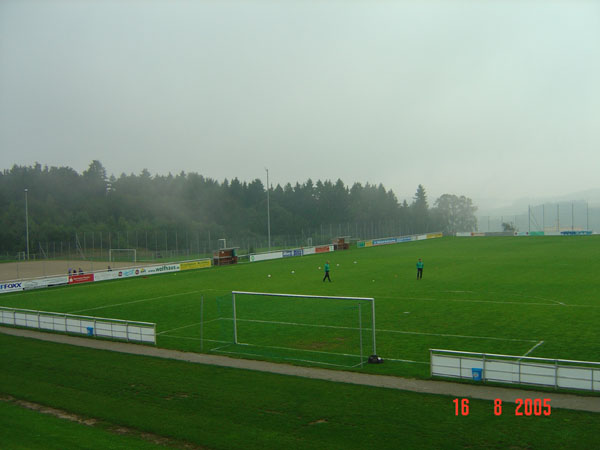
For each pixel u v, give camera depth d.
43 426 13.66
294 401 14.84
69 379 17.88
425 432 12.33
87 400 15.64
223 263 67.00
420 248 82.75
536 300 31.05
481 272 46.94
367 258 68.06
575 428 12.19
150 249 87.06
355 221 147.12
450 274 46.38
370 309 29.81
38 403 15.66
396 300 32.97
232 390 16.03
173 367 18.95
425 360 18.95
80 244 88.69
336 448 11.69
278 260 71.44
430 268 52.28
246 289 41.22
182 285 45.81
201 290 41.75
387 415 13.49
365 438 12.15
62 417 14.42
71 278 49.06
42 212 114.19
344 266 58.09
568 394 14.57
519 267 49.78
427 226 124.50
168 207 132.00
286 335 23.83
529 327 23.78
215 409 14.45
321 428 12.84
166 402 15.18
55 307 35.22
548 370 15.02
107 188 144.38
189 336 24.52
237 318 28.11
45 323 26.84
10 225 100.25
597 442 11.42
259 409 14.31
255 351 21.17
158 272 58.16
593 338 21.31
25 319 27.81
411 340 22.19
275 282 45.47
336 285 41.72
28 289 45.22
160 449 12.05
